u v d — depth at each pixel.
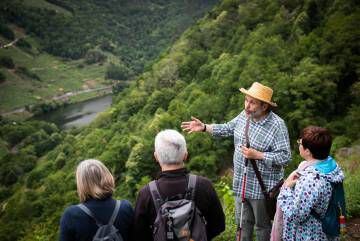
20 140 145.50
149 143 64.62
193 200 3.90
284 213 3.86
